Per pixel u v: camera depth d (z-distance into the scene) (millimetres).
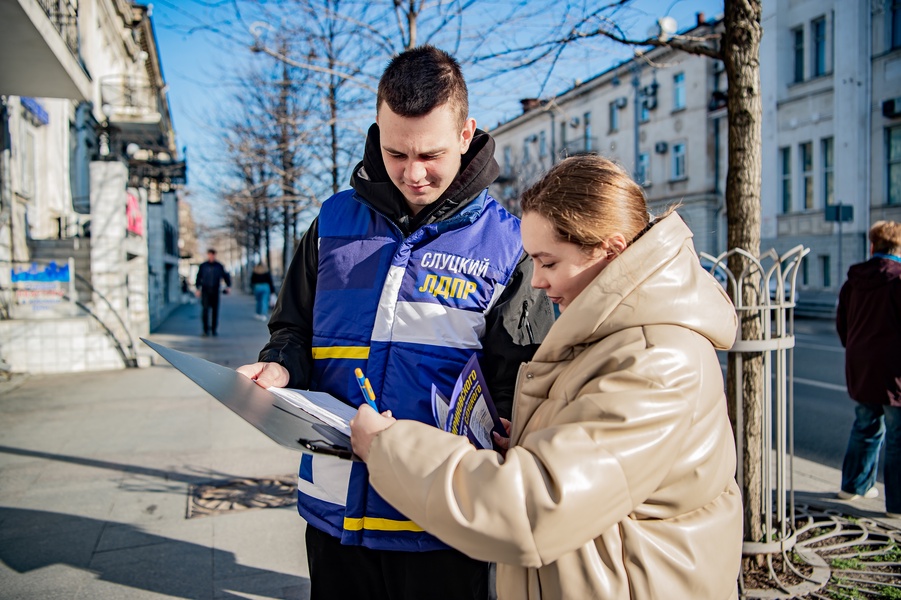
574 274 1269
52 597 2949
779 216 22422
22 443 5602
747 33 2980
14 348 9375
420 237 1721
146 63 31297
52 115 14609
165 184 22500
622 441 1056
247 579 3129
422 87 1526
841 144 20281
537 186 1304
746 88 2996
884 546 3301
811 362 10578
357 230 1802
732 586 1218
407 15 4953
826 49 20812
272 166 7727
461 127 1630
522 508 1021
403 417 1645
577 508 1015
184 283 37688
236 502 4160
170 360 1457
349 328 1734
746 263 3016
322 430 1316
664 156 27391
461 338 1686
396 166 1629
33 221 13133
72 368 9625
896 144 19375
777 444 3055
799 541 3352
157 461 5070
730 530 1213
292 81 6555
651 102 27438
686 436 1110
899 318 3703
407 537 1597
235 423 6320
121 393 7852
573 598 1127
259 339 14094
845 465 4051
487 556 1056
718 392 1183
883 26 19359
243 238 31625
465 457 1104
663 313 1162
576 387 1184
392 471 1146
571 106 31734
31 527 3746
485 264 1705
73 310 10289
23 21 7473
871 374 3740
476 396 1541
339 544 1703
